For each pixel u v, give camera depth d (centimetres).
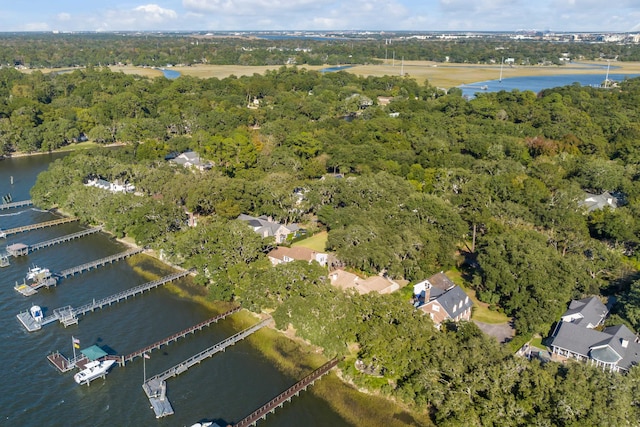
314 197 14175
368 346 7944
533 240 10606
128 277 11806
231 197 14038
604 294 10494
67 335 9519
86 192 14625
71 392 8044
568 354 8506
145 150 19125
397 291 10500
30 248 13088
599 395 6438
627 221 12294
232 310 10344
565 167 17175
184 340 9419
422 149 19312
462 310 9606
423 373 7350
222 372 8562
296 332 8856
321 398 7962
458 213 12600
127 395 8000
